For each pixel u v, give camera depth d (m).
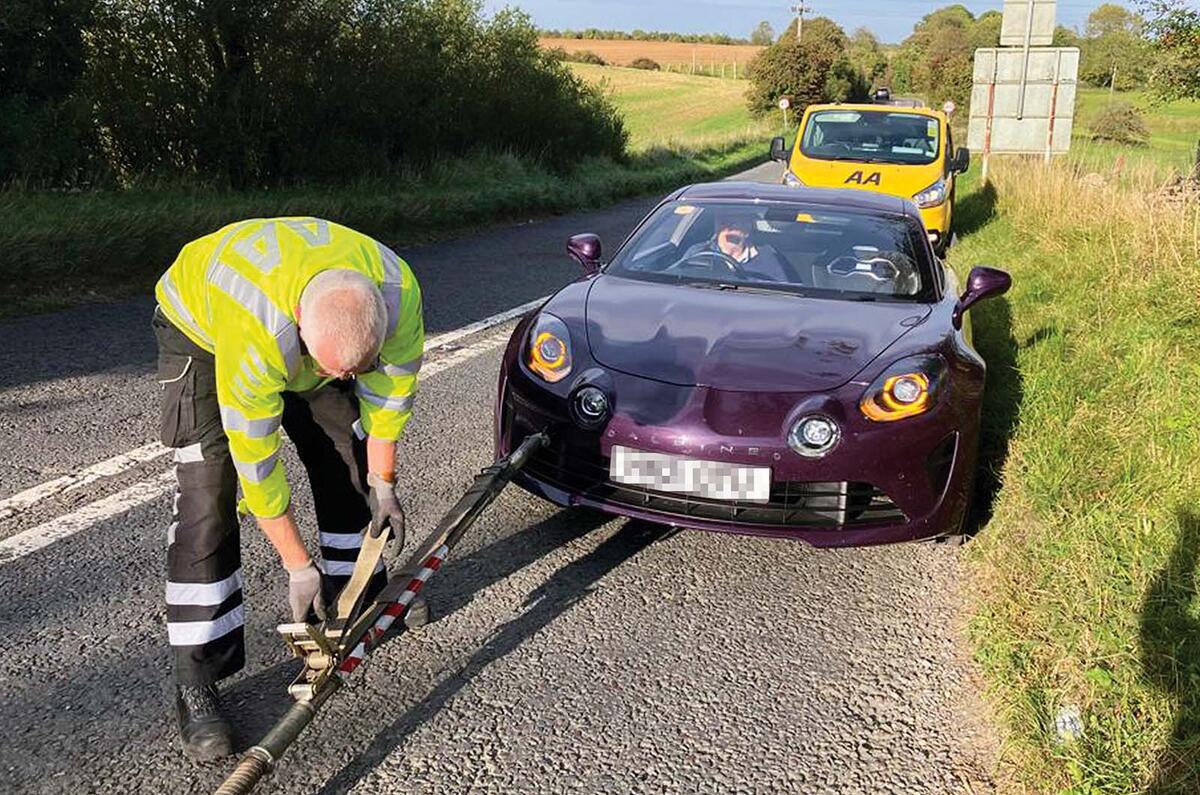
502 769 2.51
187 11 11.62
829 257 4.73
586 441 3.64
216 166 12.14
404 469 4.48
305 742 2.58
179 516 2.51
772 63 53.09
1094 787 2.37
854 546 3.50
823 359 3.74
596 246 5.00
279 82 12.58
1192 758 2.44
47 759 2.47
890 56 105.00
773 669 3.03
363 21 13.90
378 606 2.52
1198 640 2.88
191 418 2.47
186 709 2.54
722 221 5.02
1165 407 4.59
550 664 3.00
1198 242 6.79
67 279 7.82
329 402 2.77
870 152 10.87
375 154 13.89
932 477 3.56
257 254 2.20
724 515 3.54
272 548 3.65
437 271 9.82
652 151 25.22
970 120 15.94
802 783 2.51
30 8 9.45
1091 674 2.72
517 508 4.16
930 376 3.64
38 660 2.88
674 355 3.78
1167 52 11.98
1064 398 4.86
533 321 4.15
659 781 2.49
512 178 16.64
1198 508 3.64
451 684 2.88
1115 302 6.42
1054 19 15.38
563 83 21.09
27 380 5.56
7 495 3.99
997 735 2.72
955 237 11.18
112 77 11.40
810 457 3.45
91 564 3.46
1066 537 3.50
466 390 5.73
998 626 3.11
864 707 2.85
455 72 17.42
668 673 2.99
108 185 10.69
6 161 9.54
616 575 3.60
